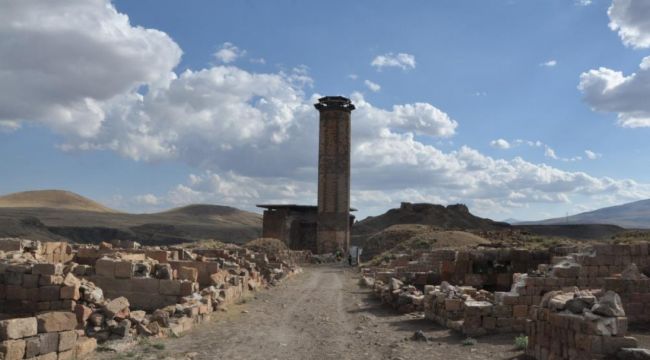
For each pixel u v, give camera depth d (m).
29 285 17.62
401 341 16.92
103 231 132.00
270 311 24.30
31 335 11.84
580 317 11.26
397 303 25.00
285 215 97.25
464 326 17.56
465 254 28.42
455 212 133.00
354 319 22.28
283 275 44.62
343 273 55.97
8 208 158.25
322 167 93.81
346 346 16.44
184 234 155.50
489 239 70.06
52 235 107.00
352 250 72.69
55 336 12.56
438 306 20.61
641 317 17.77
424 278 30.88
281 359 14.66
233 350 15.66
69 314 13.05
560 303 12.21
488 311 17.55
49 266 17.77
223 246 62.88
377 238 83.62
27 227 103.69
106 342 15.22
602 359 10.55
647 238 45.69
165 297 21.59
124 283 21.69
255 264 40.81
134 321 16.92
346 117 94.25
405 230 81.69
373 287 33.78
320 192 93.56
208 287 24.27
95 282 21.80
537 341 13.31
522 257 28.31
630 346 10.53
